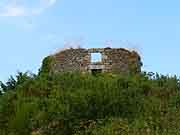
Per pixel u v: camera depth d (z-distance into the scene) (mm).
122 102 34906
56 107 34250
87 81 37062
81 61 40938
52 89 37125
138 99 35688
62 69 41125
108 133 32281
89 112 34000
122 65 41031
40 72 41562
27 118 34406
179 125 32625
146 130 32219
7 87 39750
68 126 33438
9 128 34656
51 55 41656
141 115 34094
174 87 37531
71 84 37219
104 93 35062
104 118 33812
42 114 34000
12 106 36062
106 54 41062
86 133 32844
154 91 37031
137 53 41875
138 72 41594
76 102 34281
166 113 34094
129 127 32594
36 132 33531
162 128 32625
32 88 37406
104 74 39031
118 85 36844
